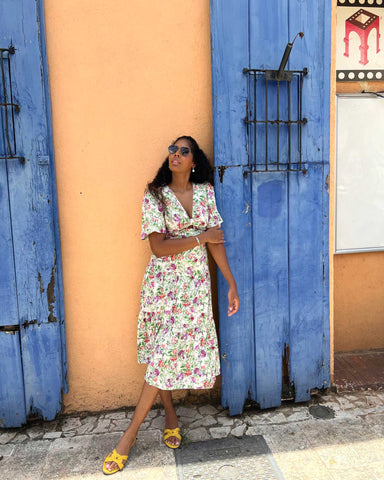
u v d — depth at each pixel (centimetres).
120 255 271
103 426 265
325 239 281
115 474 222
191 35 261
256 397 279
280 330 278
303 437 248
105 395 281
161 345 227
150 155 266
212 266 280
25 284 254
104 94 258
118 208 267
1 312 253
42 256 254
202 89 266
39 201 250
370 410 275
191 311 231
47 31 248
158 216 227
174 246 224
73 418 275
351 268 362
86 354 276
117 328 277
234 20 250
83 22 251
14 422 262
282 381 283
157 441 248
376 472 219
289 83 260
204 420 269
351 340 368
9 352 256
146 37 257
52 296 257
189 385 232
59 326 262
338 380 314
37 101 243
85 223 265
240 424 264
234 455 234
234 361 271
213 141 256
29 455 239
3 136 243
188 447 242
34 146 246
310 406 282
